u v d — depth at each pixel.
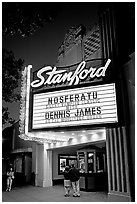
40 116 9.98
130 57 8.84
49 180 14.98
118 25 9.90
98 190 11.96
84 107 9.17
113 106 8.75
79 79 9.67
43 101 10.06
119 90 8.89
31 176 16.59
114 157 8.95
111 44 9.77
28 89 10.72
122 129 8.72
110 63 9.43
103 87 9.06
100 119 8.81
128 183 8.10
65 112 9.48
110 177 8.98
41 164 15.38
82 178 12.19
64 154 16.69
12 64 9.97
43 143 15.31
